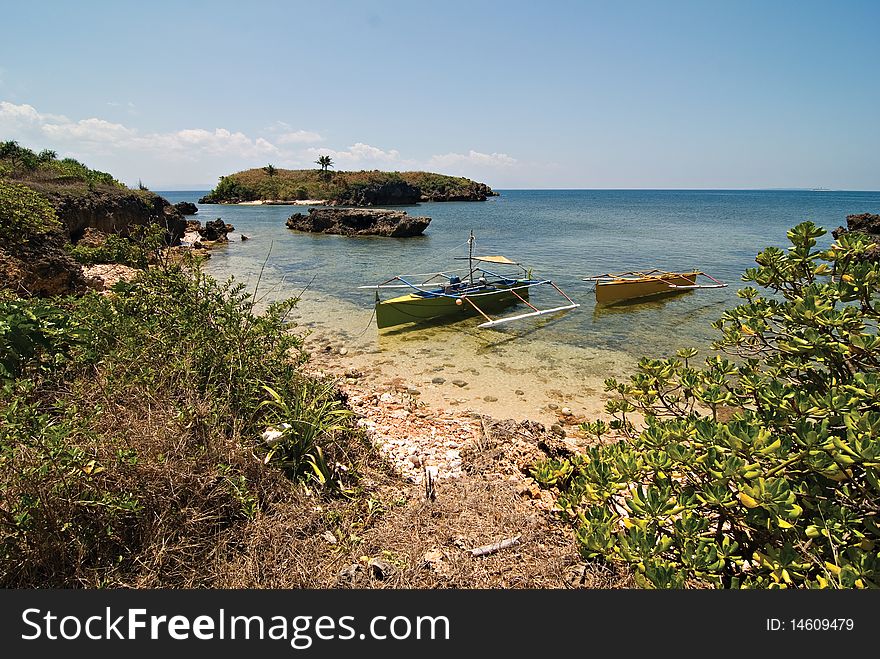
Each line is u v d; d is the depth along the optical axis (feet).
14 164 84.99
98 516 10.34
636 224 173.37
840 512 7.88
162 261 19.93
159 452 12.05
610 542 9.29
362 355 37.50
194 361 16.11
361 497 14.75
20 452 9.84
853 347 9.36
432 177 380.58
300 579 10.91
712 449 8.80
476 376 33.32
